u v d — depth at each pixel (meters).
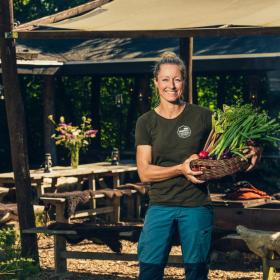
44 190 12.54
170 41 17.81
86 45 18.62
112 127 19.64
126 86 19.56
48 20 9.94
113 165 13.78
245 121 5.30
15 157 8.32
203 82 19.39
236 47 15.92
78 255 8.04
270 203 8.38
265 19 8.27
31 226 8.33
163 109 5.29
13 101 8.25
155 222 5.25
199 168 5.09
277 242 6.80
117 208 12.32
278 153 14.73
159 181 5.23
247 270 8.18
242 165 5.21
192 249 5.21
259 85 16.48
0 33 8.20
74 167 12.97
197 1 9.73
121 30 8.52
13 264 7.27
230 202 8.25
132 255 7.77
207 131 5.31
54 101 17.09
